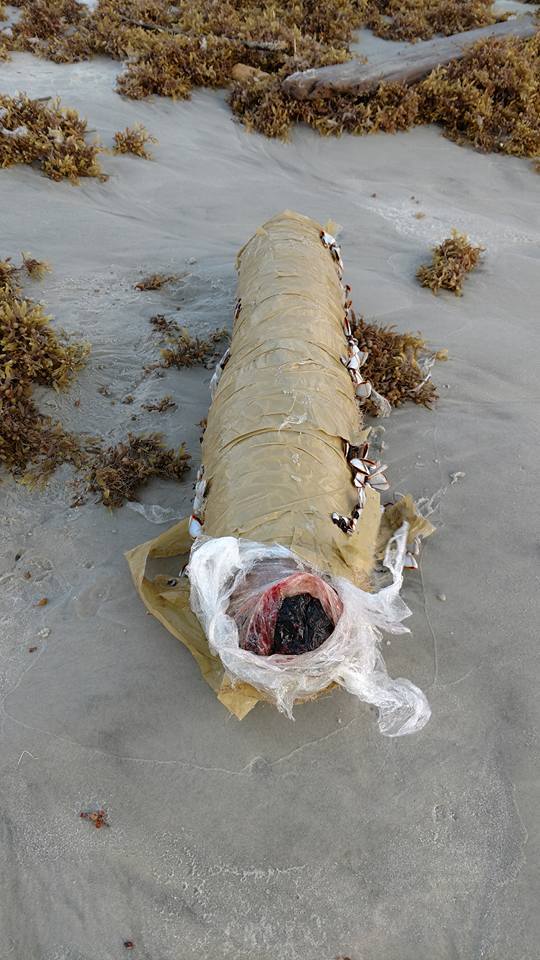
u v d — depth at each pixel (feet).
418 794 2.13
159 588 2.55
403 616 2.18
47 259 4.36
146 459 3.13
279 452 2.36
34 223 4.68
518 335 4.06
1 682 2.39
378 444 3.28
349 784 2.15
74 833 2.06
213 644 1.95
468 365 3.80
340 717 2.30
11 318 3.51
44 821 2.08
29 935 1.89
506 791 2.13
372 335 3.75
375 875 1.98
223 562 2.02
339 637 1.97
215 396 2.88
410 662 2.42
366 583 2.35
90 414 3.40
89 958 1.85
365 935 1.88
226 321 3.99
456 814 2.08
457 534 2.85
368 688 2.09
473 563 2.74
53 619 2.56
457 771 2.17
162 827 2.07
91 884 1.97
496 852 2.01
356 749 2.22
